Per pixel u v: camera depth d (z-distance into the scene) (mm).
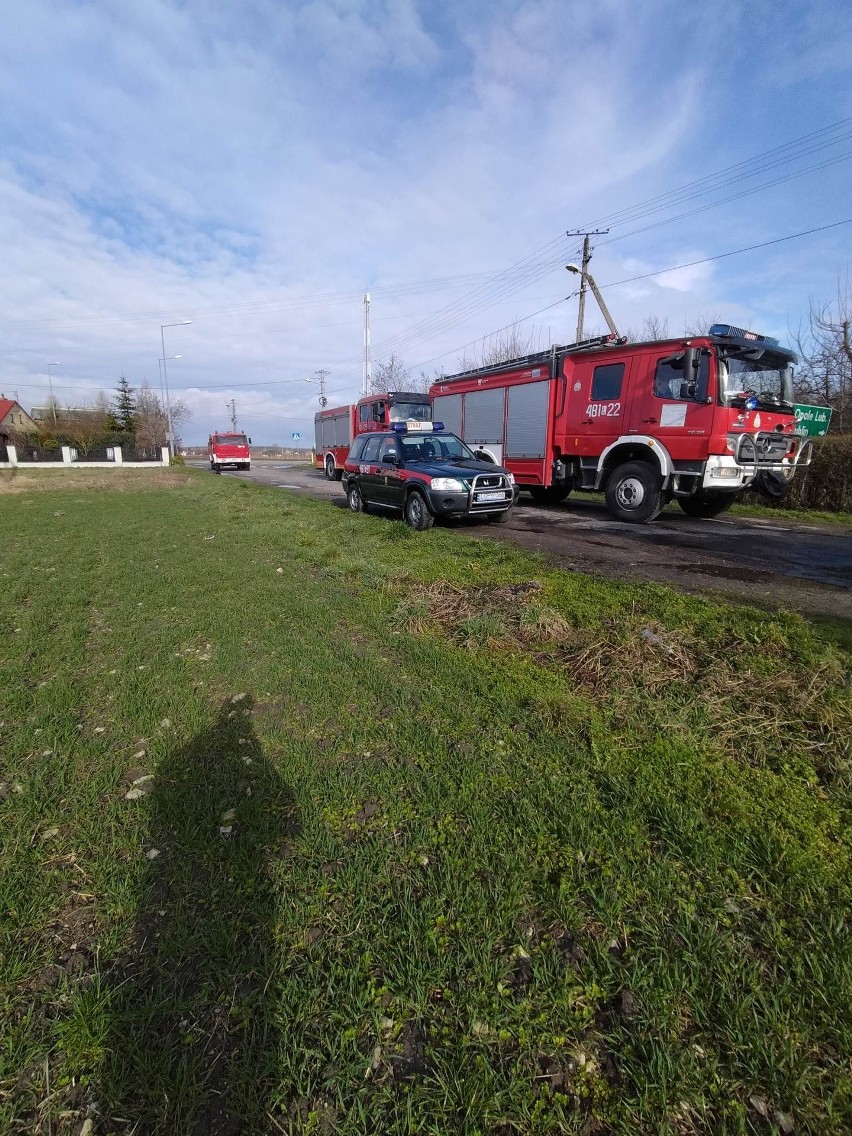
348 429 23094
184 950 1758
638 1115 1342
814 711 2990
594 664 3678
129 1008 1590
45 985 1676
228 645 4312
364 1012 1575
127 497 16984
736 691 3262
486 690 3426
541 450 12469
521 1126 1320
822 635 4062
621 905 1890
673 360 9719
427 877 2020
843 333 16734
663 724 2961
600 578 5797
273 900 1939
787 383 10258
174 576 6574
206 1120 1349
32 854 2178
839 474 12125
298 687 3551
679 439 9688
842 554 7508
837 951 1687
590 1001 1601
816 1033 1494
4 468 37031
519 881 1981
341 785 2541
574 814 2301
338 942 1781
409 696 3404
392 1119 1343
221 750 2879
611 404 10875
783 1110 1348
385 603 5297
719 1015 1550
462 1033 1521
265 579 6367
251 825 2307
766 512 12094
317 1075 1437
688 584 5840
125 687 3646
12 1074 1454
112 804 2471
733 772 2574
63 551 8273
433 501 9430
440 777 2574
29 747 2955
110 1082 1432
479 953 1725
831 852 2094
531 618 4430
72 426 66375
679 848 2115
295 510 12789
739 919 1833
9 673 3904
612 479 10930
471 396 14562
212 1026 1554
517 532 9469
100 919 1889
